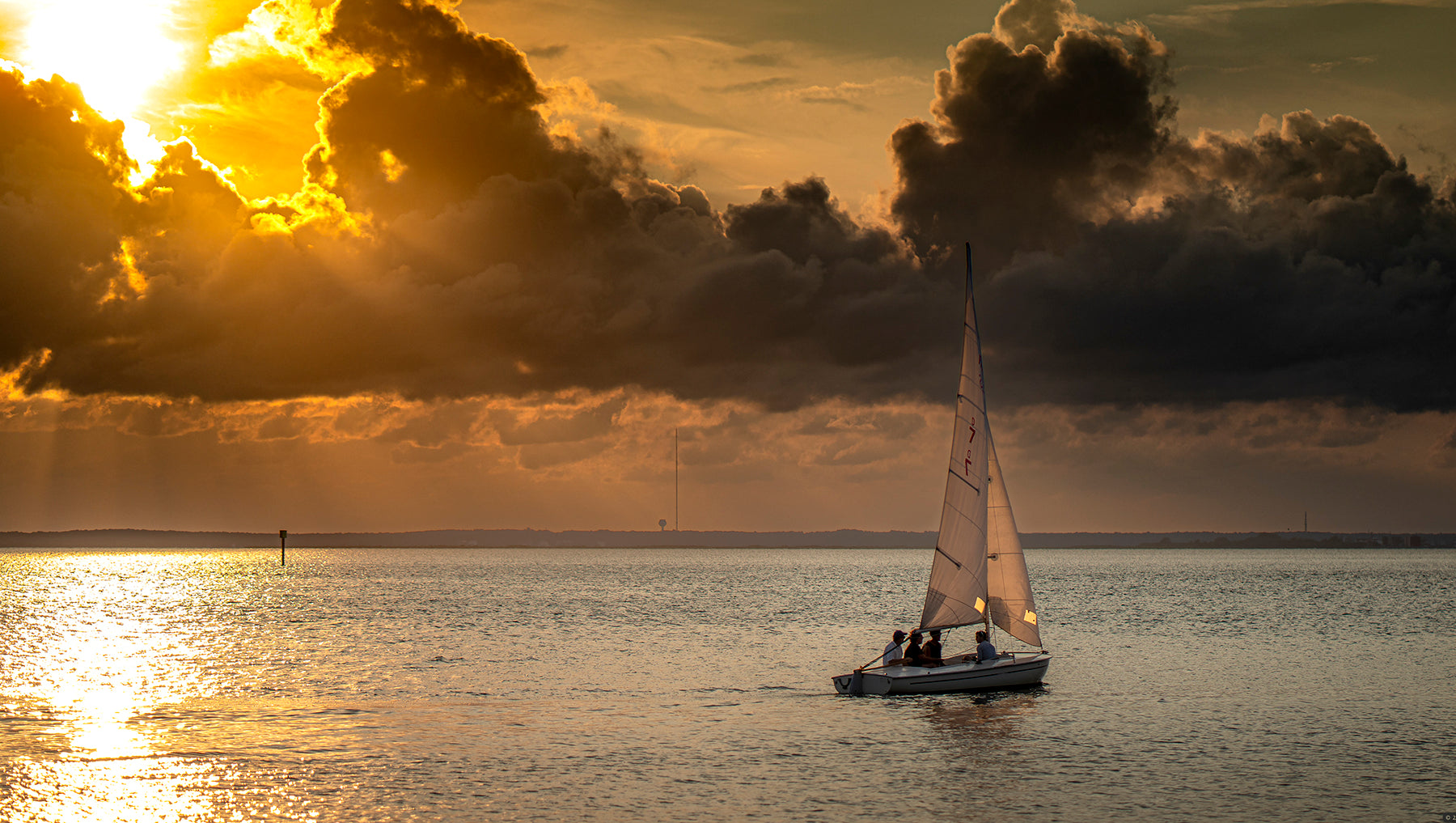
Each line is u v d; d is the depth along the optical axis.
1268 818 33.31
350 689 56.25
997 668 54.03
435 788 35.88
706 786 36.41
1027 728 45.44
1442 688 57.34
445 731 44.88
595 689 56.44
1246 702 52.03
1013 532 53.03
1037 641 53.34
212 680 59.28
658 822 32.50
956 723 46.50
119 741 42.38
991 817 33.38
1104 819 33.25
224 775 37.28
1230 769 38.91
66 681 58.66
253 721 46.78
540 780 36.97
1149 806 34.56
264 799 34.50
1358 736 44.28
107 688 56.06
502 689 56.38
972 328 52.84
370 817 32.78
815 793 35.69
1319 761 40.09
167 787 35.66
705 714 48.75
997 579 53.25
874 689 52.59
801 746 42.09
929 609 53.22
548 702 52.00
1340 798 35.41
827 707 50.28
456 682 58.75
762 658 70.81
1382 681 59.69
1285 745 42.53
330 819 32.59
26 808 33.28
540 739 43.34
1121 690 55.53
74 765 38.47
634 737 43.69
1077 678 60.31
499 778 37.12
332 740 42.88
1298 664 68.00
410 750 41.22
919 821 32.84
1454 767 39.25
